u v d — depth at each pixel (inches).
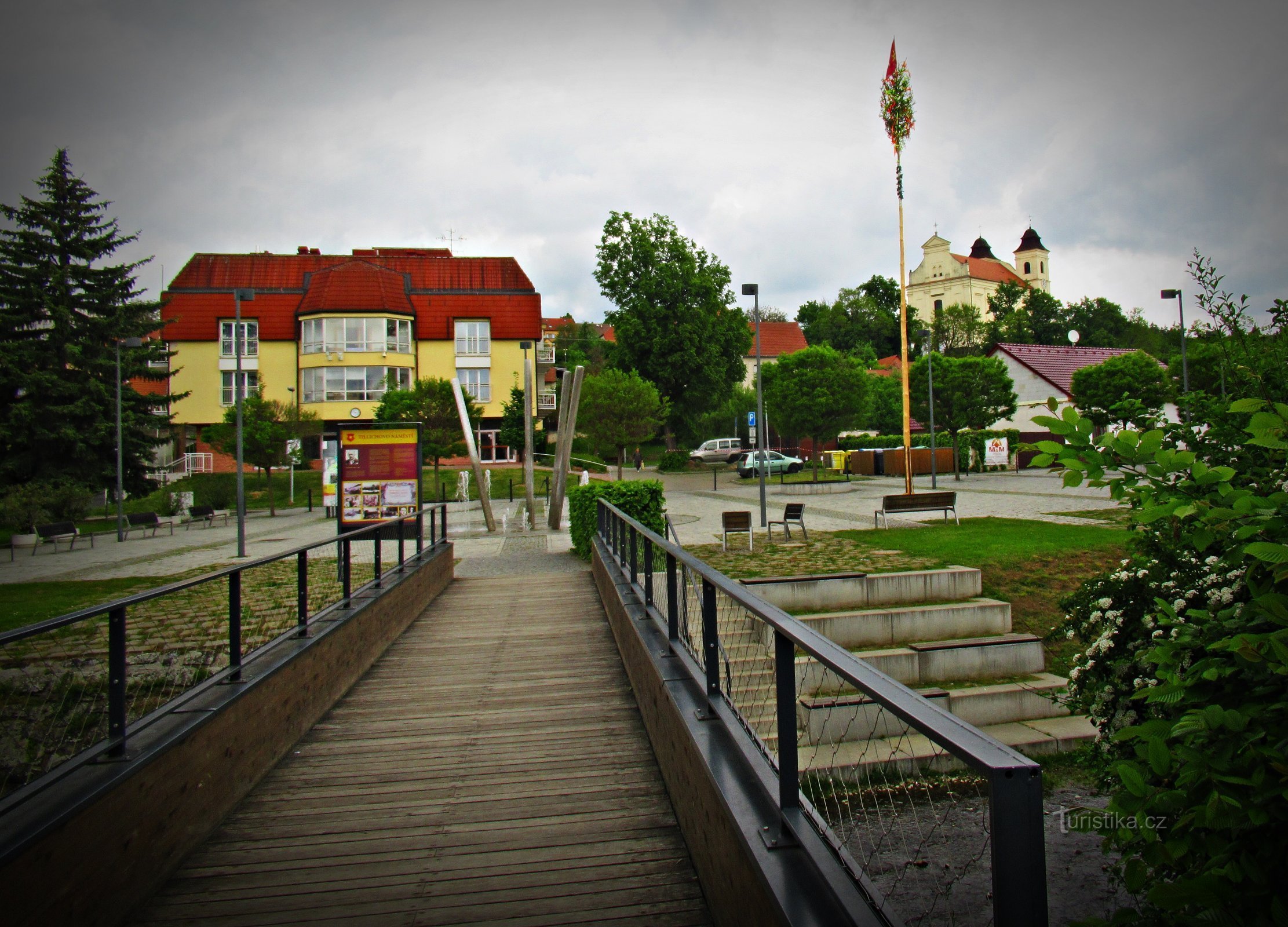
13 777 121.3
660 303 1866.4
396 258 2073.1
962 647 330.0
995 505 842.2
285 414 1470.2
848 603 383.6
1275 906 62.8
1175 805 76.3
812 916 78.2
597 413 1285.7
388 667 302.2
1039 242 4441.4
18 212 1378.0
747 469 1536.7
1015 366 1781.5
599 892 138.3
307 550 246.2
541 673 288.7
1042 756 277.3
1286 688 84.0
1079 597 187.2
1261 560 81.5
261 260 2043.6
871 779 79.0
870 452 1598.2
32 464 1306.6
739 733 134.4
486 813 172.9
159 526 1119.0
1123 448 94.7
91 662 136.5
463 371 1984.5
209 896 139.3
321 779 194.2
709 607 152.7
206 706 167.6
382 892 140.3
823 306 3818.9
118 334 1390.3
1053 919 160.2
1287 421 83.4
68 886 114.3
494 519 975.0
